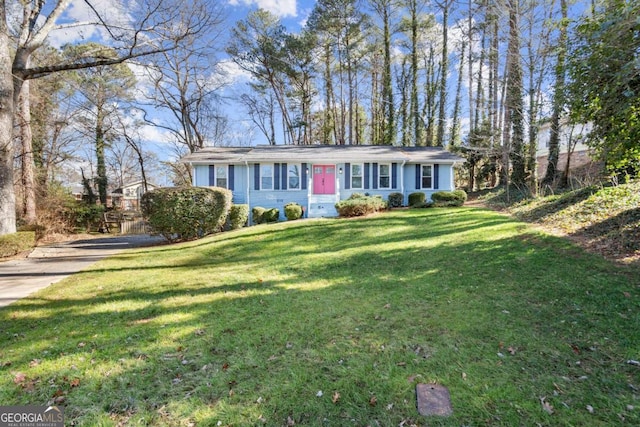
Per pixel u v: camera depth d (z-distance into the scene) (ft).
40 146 55.93
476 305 12.29
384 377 8.13
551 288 13.11
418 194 46.21
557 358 8.63
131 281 18.65
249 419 6.86
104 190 72.64
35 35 31.78
